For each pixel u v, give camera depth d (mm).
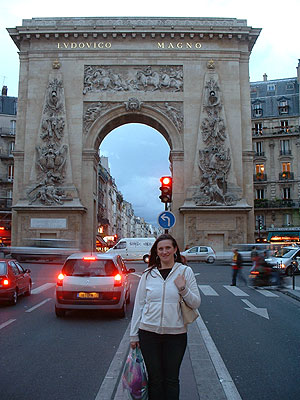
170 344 5176
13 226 45469
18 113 47781
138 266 36719
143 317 5277
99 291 13531
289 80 71875
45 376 7715
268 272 23234
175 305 5215
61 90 47000
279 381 7512
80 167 45938
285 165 65375
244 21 48688
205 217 44531
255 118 69250
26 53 48562
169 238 5473
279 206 63844
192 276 5406
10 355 9164
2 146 67875
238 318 14188
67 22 48500
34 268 35312
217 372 7977
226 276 29859
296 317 14453
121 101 47375
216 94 46844
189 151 46312
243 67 48531
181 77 47938
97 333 11547
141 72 47969
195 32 47594
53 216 44594
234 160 46094
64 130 46188
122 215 148750
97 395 6715
